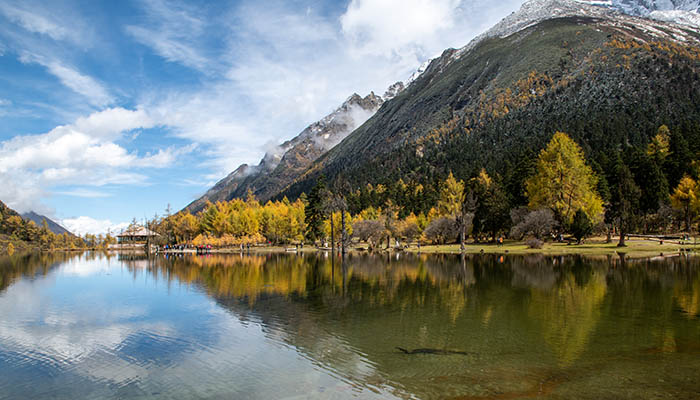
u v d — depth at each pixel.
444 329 19.03
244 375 14.06
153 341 18.55
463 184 108.44
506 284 33.00
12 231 196.12
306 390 12.60
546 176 73.56
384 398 11.82
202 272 49.97
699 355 14.48
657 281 31.53
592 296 26.20
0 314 25.33
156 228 166.75
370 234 97.88
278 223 129.75
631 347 15.55
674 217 78.12
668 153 96.25
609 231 69.88
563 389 11.88
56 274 51.91
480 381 12.75
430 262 57.44
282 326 20.61
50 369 15.14
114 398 12.41
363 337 18.12
